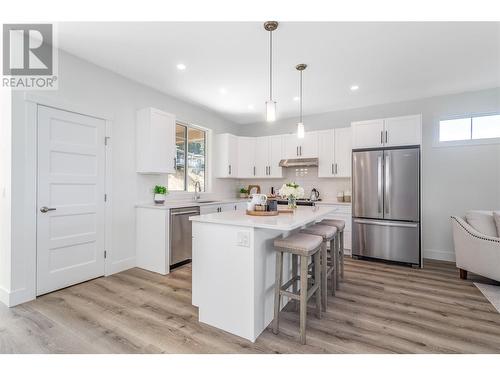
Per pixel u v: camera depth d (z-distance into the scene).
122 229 3.40
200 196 4.83
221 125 5.39
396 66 3.06
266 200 2.44
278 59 2.90
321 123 5.03
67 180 2.80
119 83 3.34
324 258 2.37
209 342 1.85
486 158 3.76
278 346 1.81
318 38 2.48
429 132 4.10
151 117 3.47
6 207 2.40
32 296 2.51
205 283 2.10
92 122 3.04
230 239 1.97
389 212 3.75
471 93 3.84
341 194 4.64
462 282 3.03
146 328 2.03
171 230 3.38
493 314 2.26
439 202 4.04
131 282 3.00
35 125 2.52
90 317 2.19
